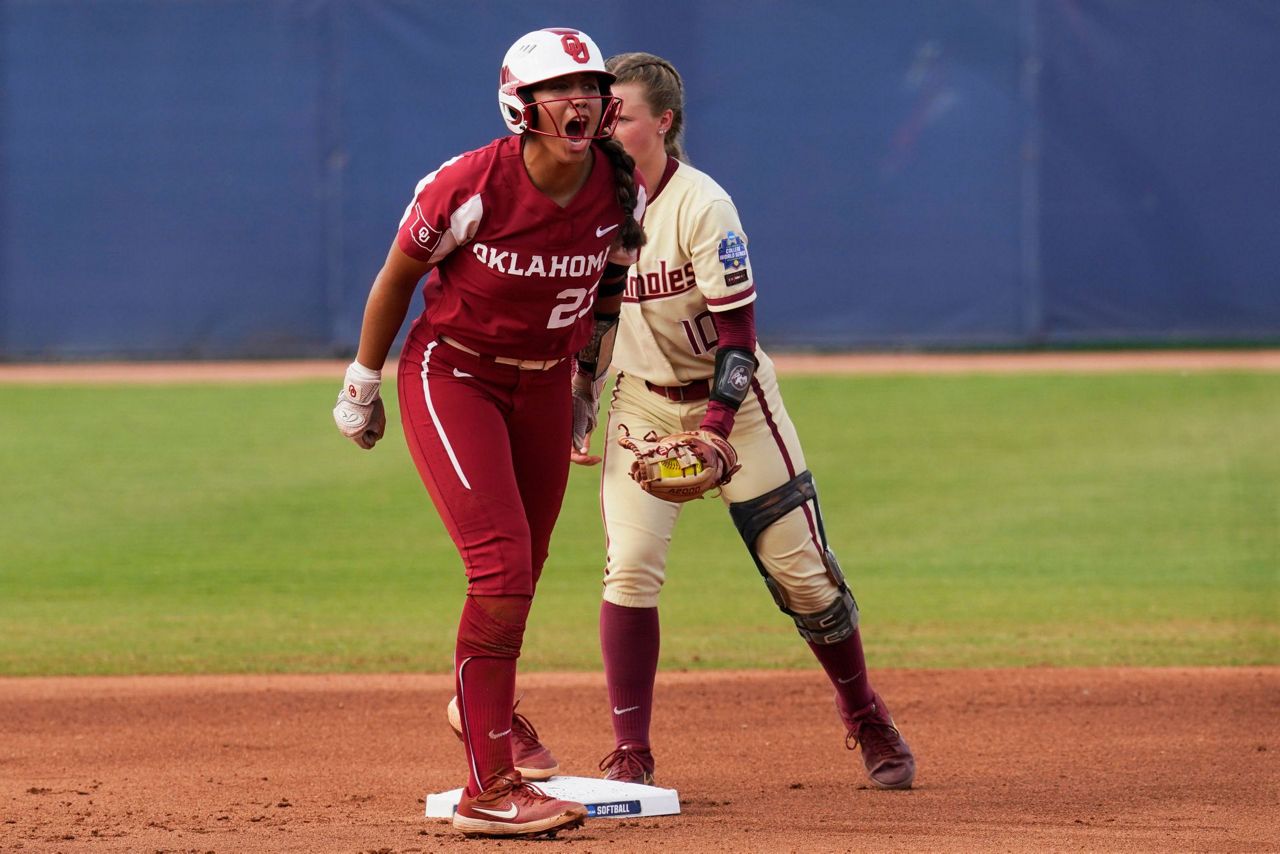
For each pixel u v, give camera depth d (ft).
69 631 99.19
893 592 110.63
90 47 247.09
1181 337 248.11
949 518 138.72
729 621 103.19
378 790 58.54
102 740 69.31
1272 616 101.65
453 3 245.45
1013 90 246.06
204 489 155.22
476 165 44.55
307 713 75.82
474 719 47.62
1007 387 213.46
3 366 249.55
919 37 246.47
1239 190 245.24
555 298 46.62
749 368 52.37
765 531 56.08
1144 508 142.61
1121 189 246.68
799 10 246.68
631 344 56.13
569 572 121.60
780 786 58.85
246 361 251.60
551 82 43.70
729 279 52.21
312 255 249.96
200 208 249.75
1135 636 95.45
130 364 250.37
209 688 82.17
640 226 47.88
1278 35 242.37
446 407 47.50
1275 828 50.26
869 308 250.98
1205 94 244.42
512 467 48.08
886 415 195.31
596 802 51.88
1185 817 52.16
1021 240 248.32
